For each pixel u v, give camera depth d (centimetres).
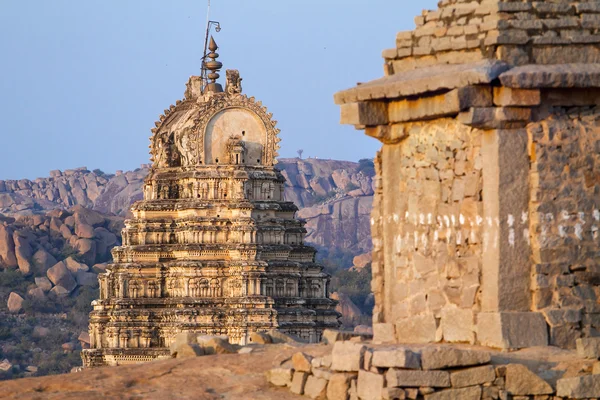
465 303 6109
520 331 5931
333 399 5834
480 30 6166
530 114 6022
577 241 6034
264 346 6938
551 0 6172
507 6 6144
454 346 6000
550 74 5931
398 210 6506
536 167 6009
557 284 6003
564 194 6031
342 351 5878
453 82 5997
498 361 5750
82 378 6425
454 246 6181
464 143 6159
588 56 6125
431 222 6303
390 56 6544
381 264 6656
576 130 6066
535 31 6109
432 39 6400
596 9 6150
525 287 6003
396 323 6419
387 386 5600
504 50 6084
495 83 5994
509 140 6012
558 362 5762
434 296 6262
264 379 6294
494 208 6016
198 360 6619
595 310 6016
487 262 6038
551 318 5950
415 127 6406
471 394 5584
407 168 6462
